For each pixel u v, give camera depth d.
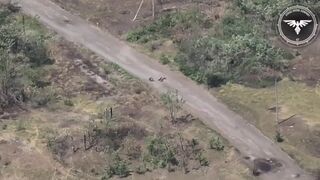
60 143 47.53
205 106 52.41
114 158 45.97
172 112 51.06
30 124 50.09
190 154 46.25
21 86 54.19
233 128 49.62
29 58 58.16
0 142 47.84
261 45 57.72
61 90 54.56
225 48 57.38
